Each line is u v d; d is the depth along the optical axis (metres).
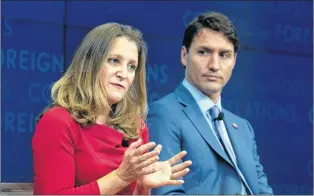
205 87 4.61
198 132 4.41
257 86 5.71
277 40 5.91
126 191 3.62
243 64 5.68
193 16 5.68
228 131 4.69
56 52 5.12
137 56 3.75
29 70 4.98
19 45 4.96
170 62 5.50
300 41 6.02
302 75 6.00
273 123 5.74
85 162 3.46
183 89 4.66
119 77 3.64
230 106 5.54
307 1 6.08
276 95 5.81
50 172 3.34
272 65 5.84
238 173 4.41
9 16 4.94
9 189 4.40
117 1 5.40
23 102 4.90
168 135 4.33
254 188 4.50
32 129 4.91
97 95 3.58
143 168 3.31
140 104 3.91
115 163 3.54
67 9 5.18
